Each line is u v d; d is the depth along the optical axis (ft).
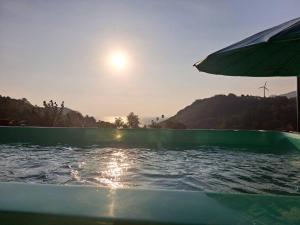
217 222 3.38
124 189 4.33
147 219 3.43
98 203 3.83
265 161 16.81
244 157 18.24
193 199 4.00
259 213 3.60
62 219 3.51
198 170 14.11
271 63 10.30
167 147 23.11
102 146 23.66
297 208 3.73
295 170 14.20
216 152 20.62
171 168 14.62
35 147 22.90
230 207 3.75
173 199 3.99
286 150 21.45
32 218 3.56
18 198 3.93
